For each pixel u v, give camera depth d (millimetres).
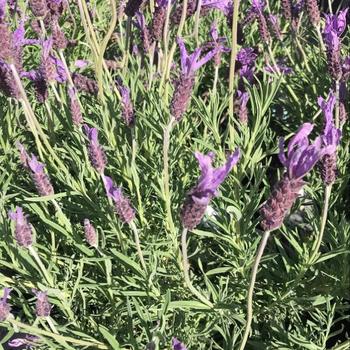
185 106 276
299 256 336
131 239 351
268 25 543
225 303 301
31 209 350
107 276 315
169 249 355
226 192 366
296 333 335
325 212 289
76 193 337
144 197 388
